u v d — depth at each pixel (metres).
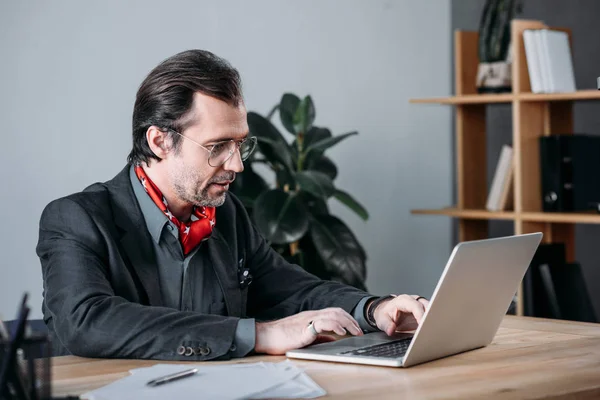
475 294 1.60
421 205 4.80
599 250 4.02
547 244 3.69
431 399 1.29
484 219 4.16
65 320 1.71
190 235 2.02
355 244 3.71
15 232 3.62
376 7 4.59
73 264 1.80
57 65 3.69
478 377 1.44
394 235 4.70
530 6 4.33
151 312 1.69
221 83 1.92
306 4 4.34
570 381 1.42
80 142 3.75
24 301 1.15
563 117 3.92
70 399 1.25
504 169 3.96
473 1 4.73
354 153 4.53
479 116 4.16
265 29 4.21
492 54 3.97
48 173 3.68
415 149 4.76
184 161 1.93
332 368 1.52
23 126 3.62
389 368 1.52
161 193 1.99
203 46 4.04
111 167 3.84
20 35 3.60
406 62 4.71
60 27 3.69
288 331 1.68
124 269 1.89
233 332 1.65
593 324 2.02
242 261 2.14
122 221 1.95
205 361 1.62
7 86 3.58
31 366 1.18
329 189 3.58
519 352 1.67
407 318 1.88
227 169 1.94
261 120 3.66
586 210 3.81
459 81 4.06
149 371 1.44
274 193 3.56
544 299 3.59
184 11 3.98
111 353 1.65
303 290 2.15
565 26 4.18
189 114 1.91
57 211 1.90
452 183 4.93
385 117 4.64
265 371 1.42
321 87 4.40
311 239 3.73
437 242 4.89
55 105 3.69
